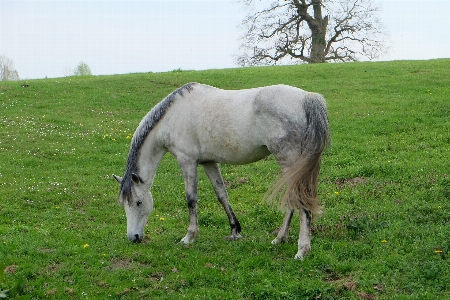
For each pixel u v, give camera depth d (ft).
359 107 59.93
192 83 27.61
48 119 60.03
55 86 76.54
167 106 27.35
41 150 49.52
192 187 27.07
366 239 25.84
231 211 28.04
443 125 49.49
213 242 27.09
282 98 23.68
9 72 193.47
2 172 42.93
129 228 27.27
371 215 29.19
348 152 44.70
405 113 55.06
